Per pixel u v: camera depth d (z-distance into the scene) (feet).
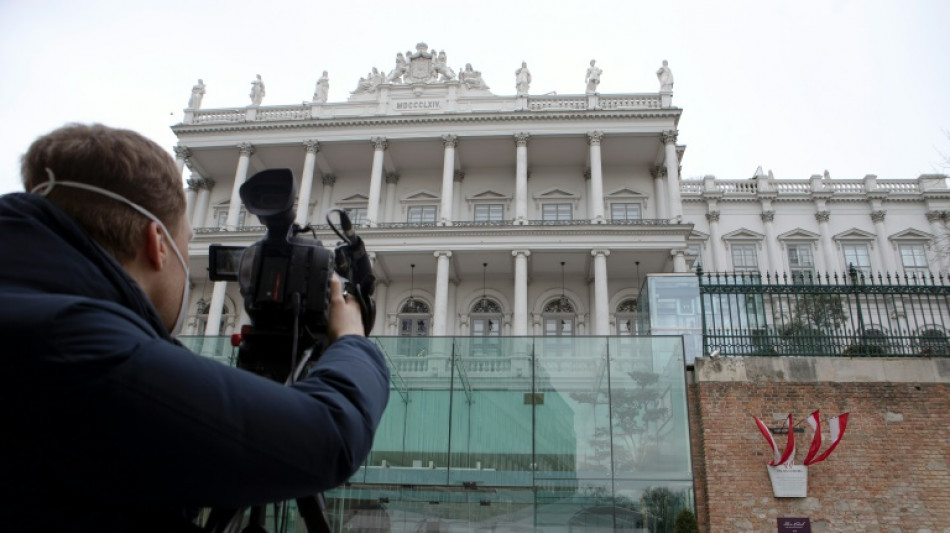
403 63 119.85
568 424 46.03
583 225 100.78
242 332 6.59
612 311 109.09
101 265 4.53
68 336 3.72
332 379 4.75
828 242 127.85
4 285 4.05
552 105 110.83
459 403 47.96
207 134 112.68
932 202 129.80
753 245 128.47
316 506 6.14
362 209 117.39
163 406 3.71
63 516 3.85
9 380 3.60
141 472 3.75
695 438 42.52
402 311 111.34
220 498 3.97
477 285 111.65
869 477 39.45
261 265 6.30
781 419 40.96
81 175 4.76
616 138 107.86
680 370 44.57
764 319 44.55
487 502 45.14
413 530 45.11
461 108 112.78
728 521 39.40
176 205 5.31
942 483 39.11
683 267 98.78
